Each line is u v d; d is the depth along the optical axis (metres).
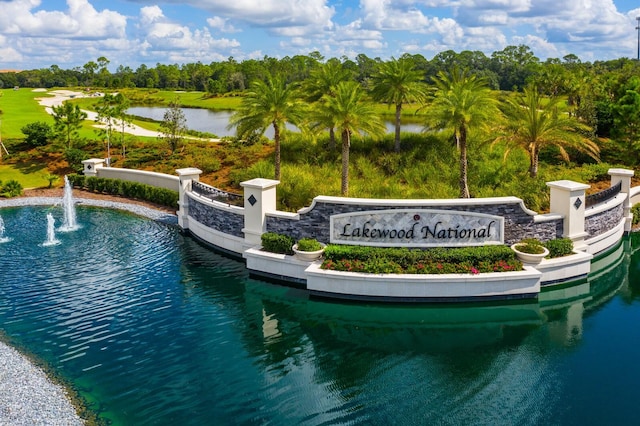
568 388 14.20
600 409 13.20
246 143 43.72
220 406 13.52
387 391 14.25
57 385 14.39
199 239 27.78
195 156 41.88
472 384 14.53
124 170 40.06
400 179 33.47
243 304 20.05
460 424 12.71
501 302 19.50
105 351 16.34
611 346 16.56
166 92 144.38
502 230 21.30
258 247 23.17
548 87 58.19
